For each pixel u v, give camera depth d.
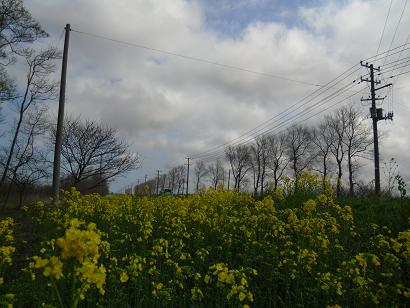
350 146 47.72
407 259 6.53
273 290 6.96
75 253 3.22
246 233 8.82
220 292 6.18
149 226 8.89
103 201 14.43
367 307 6.23
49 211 13.29
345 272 6.40
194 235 10.10
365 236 9.39
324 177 14.05
